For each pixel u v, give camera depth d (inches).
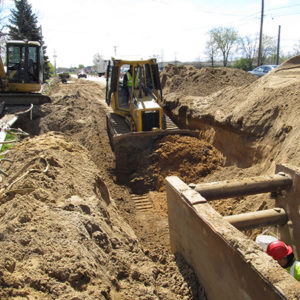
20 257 125.6
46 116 557.0
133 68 419.2
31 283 112.0
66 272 122.3
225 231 148.9
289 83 346.9
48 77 1871.3
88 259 137.9
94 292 118.8
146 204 333.4
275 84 369.7
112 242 177.5
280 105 326.3
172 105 583.8
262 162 313.3
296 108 302.0
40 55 619.5
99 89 1119.6
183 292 171.6
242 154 350.9
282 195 223.3
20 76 599.2
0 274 107.2
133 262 171.2
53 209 176.4
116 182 369.7
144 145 394.6
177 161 377.4
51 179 219.0
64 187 213.0
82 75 2294.5
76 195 212.2
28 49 598.5
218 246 151.5
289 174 217.6
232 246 139.2
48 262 126.0
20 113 473.4
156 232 278.2
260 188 212.7
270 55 1872.5
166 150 382.0
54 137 351.9
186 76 717.3
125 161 381.7
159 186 358.0
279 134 301.6
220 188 208.2
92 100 813.9
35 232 145.7
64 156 287.0
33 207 172.4
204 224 163.5
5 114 508.4
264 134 322.7
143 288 148.6
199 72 688.4
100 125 565.0
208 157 385.7
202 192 205.9
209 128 430.6
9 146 347.3
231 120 371.6
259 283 122.5
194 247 182.2
